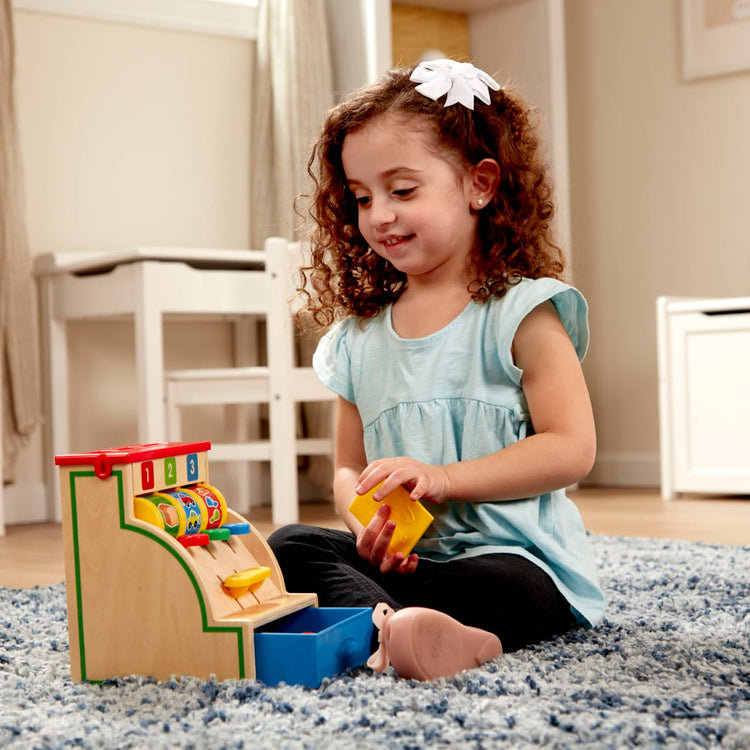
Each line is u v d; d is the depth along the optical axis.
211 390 2.79
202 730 0.81
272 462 2.78
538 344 1.18
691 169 3.50
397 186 1.18
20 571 2.02
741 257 3.41
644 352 3.61
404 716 0.82
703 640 1.12
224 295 2.76
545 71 3.64
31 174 3.05
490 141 1.24
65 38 3.10
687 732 0.76
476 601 1.08
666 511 2.77
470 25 3.88
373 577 1.15
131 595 0.98
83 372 3.12
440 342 1.22
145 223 3.24
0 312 2.87
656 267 3.58
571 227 3.75
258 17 3.40
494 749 0.74
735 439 3.03
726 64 3.40
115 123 3.19
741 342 3.01
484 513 1.15
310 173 1.36
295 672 0.94
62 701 0.93
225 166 3.38
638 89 3.61
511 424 1.18
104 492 0.98
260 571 1.02
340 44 3.38
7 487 3.00
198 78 3.33
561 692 0.89
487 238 1.24
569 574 1.19
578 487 3.58
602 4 3.68
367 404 1.27
